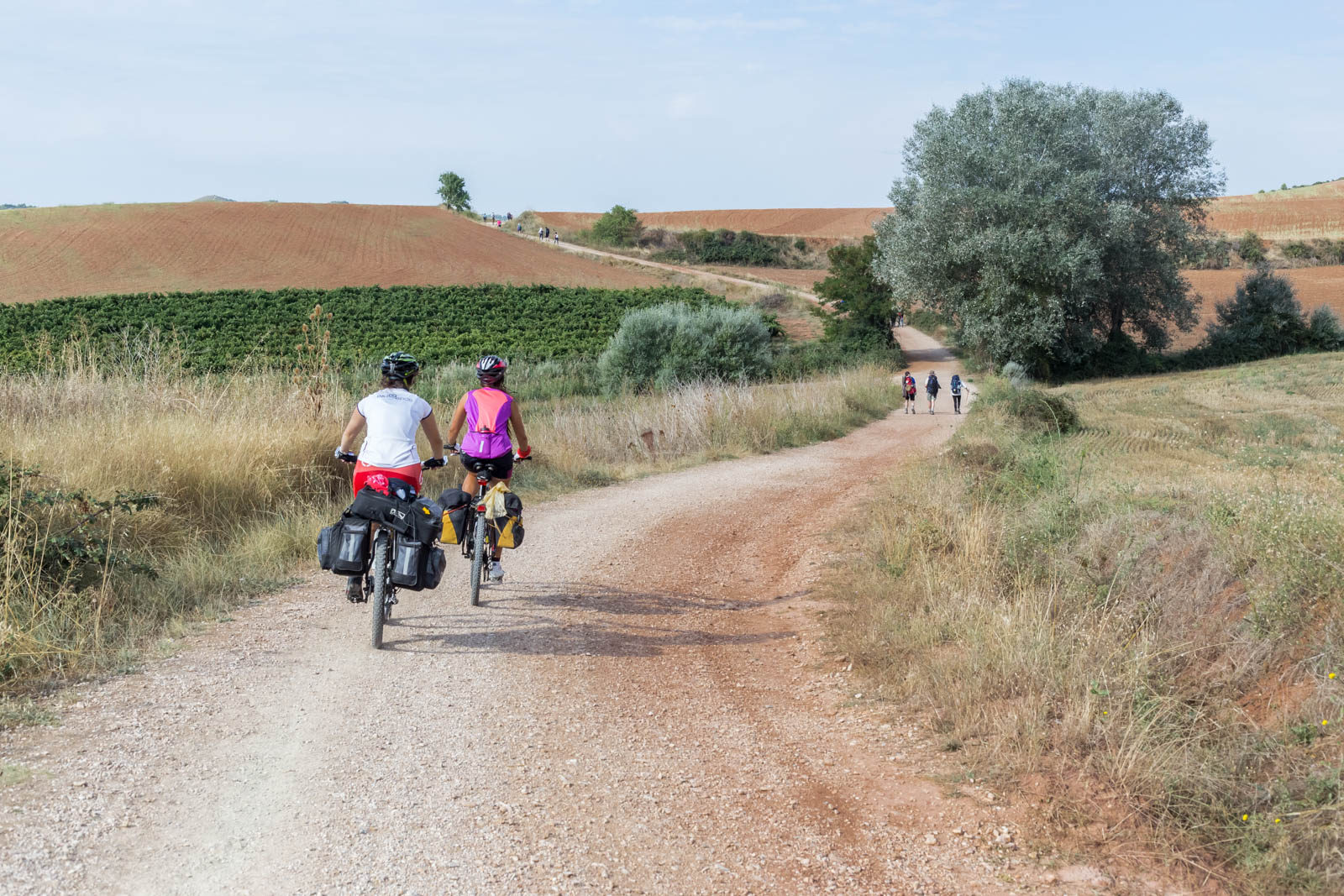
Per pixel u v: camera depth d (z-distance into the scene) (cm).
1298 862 314
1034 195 4419
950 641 559
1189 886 319
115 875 312
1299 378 3406
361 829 350
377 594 566
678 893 316
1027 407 1962
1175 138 4694
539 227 13012
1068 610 553
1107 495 805
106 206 9088
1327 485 736
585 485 1320
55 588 589
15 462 716
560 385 3750
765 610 707
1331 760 359
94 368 1170
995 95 4578
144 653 542
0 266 7200
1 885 299
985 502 852
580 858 335
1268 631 461
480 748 431
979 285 4512
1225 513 623
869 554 807
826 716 490
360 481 581
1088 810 363
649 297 7112
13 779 374
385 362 600
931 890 320
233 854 329
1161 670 456
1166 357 5162
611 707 493
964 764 418
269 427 1020
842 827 366
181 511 809
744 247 11806
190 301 6256
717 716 488
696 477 1443
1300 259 9062
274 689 495
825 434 2153
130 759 402
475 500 682
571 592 735
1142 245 4725
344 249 8469
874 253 5438
